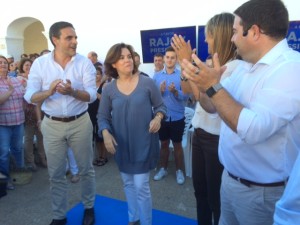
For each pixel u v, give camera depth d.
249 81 1.18
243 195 1.28
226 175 1.40
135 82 2.15
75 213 2.86
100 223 2.69
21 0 6.99
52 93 2.21
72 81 2.45
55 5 6.19
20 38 8.27
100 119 2.27
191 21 4.68
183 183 3.47
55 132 2.42
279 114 1.01
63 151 2.49
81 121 2.47
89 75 2.50
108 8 5.44
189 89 1.92
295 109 1.02
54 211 2.59
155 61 4.34
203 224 2.14
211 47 1.72
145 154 2.14
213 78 1.04
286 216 0.70
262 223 1.29
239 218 1.35
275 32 1.08
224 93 1.05
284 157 1.15
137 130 2.12
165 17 4.89
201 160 2.00
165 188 3.38
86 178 2.61
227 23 1.62
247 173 1.23
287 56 1.08
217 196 1.90
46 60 2.43
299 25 3.85
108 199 3.12
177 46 1.53
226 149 1.30
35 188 3.52
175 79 3.50
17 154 3.71
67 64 2.43
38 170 4.07
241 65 1.35
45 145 2.47
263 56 1.13
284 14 1.07
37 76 2.43
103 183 3.56
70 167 3.63
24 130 3.91
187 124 3.84
